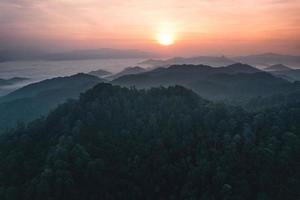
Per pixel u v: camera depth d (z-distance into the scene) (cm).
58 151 9500
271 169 9106
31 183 8794
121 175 9344
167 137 10438
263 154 9306
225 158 9375
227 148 9650
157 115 11756
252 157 9375
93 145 10088
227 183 8869
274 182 8888
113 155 9844
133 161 9556
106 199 8856
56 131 11406
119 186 9144
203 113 11894
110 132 10800
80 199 8731
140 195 9050
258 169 9169
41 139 11181
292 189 8712
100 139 10388
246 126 10775
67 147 9788
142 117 11762
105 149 10025
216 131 10775
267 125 10850
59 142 10112
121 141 10356
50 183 8706
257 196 8662
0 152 10712
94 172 9100
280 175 9012
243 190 8712
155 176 9338
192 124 11138
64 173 8831
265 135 10319
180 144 10206
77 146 9575
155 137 10475
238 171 9162
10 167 9656
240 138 9969
